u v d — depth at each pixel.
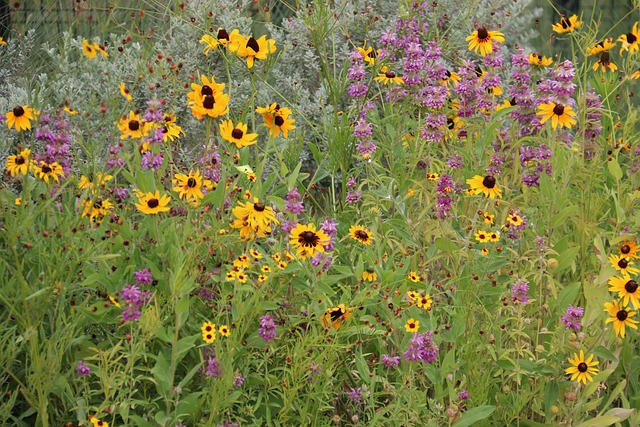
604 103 4.46
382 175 3.90
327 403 2.84
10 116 2.88
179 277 2.50
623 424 3.21
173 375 2.54
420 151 3.88
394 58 5.48
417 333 2.89
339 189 5.02
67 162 2.99
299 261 2.94
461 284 3.19
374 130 4.44
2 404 2.57
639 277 3.36
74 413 2.66
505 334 3.12
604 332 3.04
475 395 2.86
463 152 3.85
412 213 3.90
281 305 3.00
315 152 4.34
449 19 5.63
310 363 2.71
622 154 4.18
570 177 3.60
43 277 2.60
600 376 2.91
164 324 2.76
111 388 2.55
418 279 3.15
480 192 3.28
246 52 3.74
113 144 3.04
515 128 4.01
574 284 3.15
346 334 2.98
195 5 5.20
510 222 3.20
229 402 2.60
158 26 5.44
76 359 2.67
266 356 2.77
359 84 4.27
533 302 3.27
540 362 2.97
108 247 2.87
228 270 2.81
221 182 2.96
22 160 2.80
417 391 2.91
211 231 2.85
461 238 3.35
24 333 2.45
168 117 3.06
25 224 2.50
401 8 4.78
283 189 3.83
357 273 3.12
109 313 2.81
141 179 2.86
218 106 2.82
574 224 3.69
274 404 2.76
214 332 2.61
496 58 4.02
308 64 5.42
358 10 5.65
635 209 3.79
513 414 2.92
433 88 3.99
